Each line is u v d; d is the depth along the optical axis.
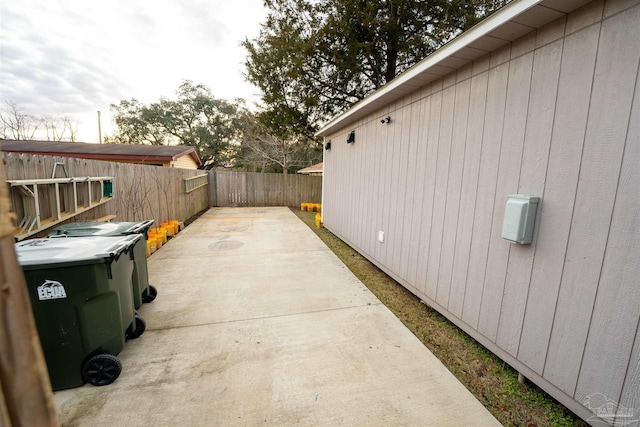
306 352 2.29
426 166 3.23
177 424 1.60
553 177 1.81
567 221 1.73
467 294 2.60
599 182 1.56
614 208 1.49
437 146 3.03
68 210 3.00
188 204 8.44
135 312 2.41
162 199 6.31
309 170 16.45
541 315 1.90
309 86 8.70
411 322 2.90
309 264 4.53
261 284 3.68
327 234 7.02
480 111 2.43
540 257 1.90
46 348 1.73
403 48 7.41
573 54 1.68
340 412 1.71
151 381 1.93
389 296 3.53
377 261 4.52
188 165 12.90
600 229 1.56
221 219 8.64
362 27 7.57
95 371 1.86
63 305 1.73
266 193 12.29
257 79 9.54
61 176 2.97
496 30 1.96
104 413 1.67
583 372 1.65
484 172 2.39
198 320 2.75
